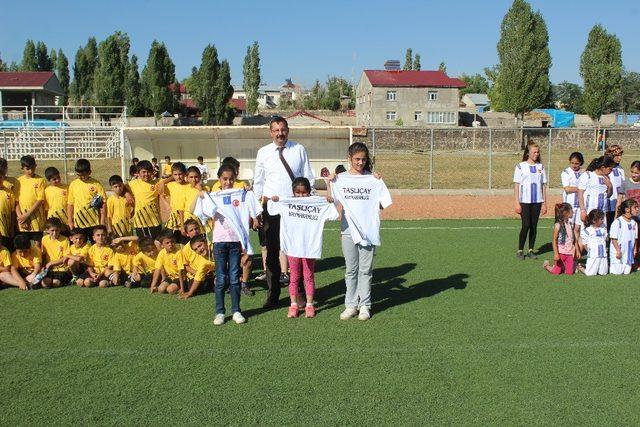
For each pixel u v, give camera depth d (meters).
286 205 6.69
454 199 19.42
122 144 21.72
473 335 6.22
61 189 8.88
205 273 7.72
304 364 5.47
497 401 4.77
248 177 20.77
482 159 36.44
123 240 8.24
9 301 7.52
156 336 6.21
